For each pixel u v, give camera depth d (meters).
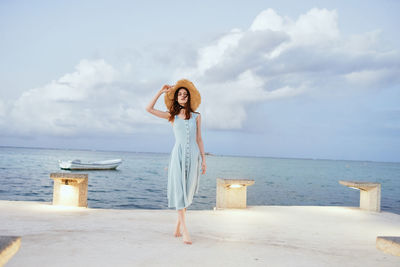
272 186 27.48
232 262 2.74
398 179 43.84
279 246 3.43
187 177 3.44
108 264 2.54
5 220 4.30
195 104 3.72
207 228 4.29
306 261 2.89
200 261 2.73
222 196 6.43
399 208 15.82
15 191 18.30
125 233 3.72
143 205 15.43
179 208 3.39
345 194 22.86
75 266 2.46
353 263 2.89
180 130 3.49
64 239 3.32
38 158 72.75
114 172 39.34
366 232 4.49
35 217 4.61
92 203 15.45
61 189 5.88
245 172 47.94
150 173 39.31
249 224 4.75
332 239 3.95
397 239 1.89
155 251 2.98
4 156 77.62
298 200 18.95
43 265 2.46
